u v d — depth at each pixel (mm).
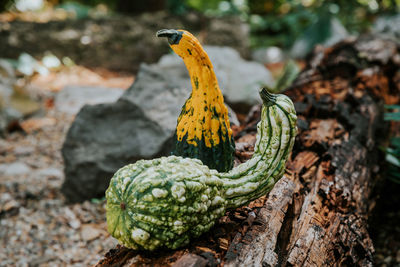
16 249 2865
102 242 2936
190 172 1317
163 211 1266
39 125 5129
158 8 8750
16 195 3479
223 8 9570
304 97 2906
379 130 3039
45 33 7371
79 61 7523
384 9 9250
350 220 1980
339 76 3525
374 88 3299
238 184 1467
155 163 1370
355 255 1899
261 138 1513
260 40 9305
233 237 1486
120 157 3250
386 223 3100
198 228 1361
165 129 3279
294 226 1790
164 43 7789
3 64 5262
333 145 2398
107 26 7652
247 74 4953
